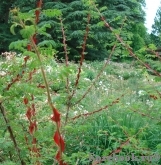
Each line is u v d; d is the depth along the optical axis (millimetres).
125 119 4680
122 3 21516
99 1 21266
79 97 2686
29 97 2262
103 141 4578
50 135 2611
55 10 1860
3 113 2262
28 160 2467
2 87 2221
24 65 2236
